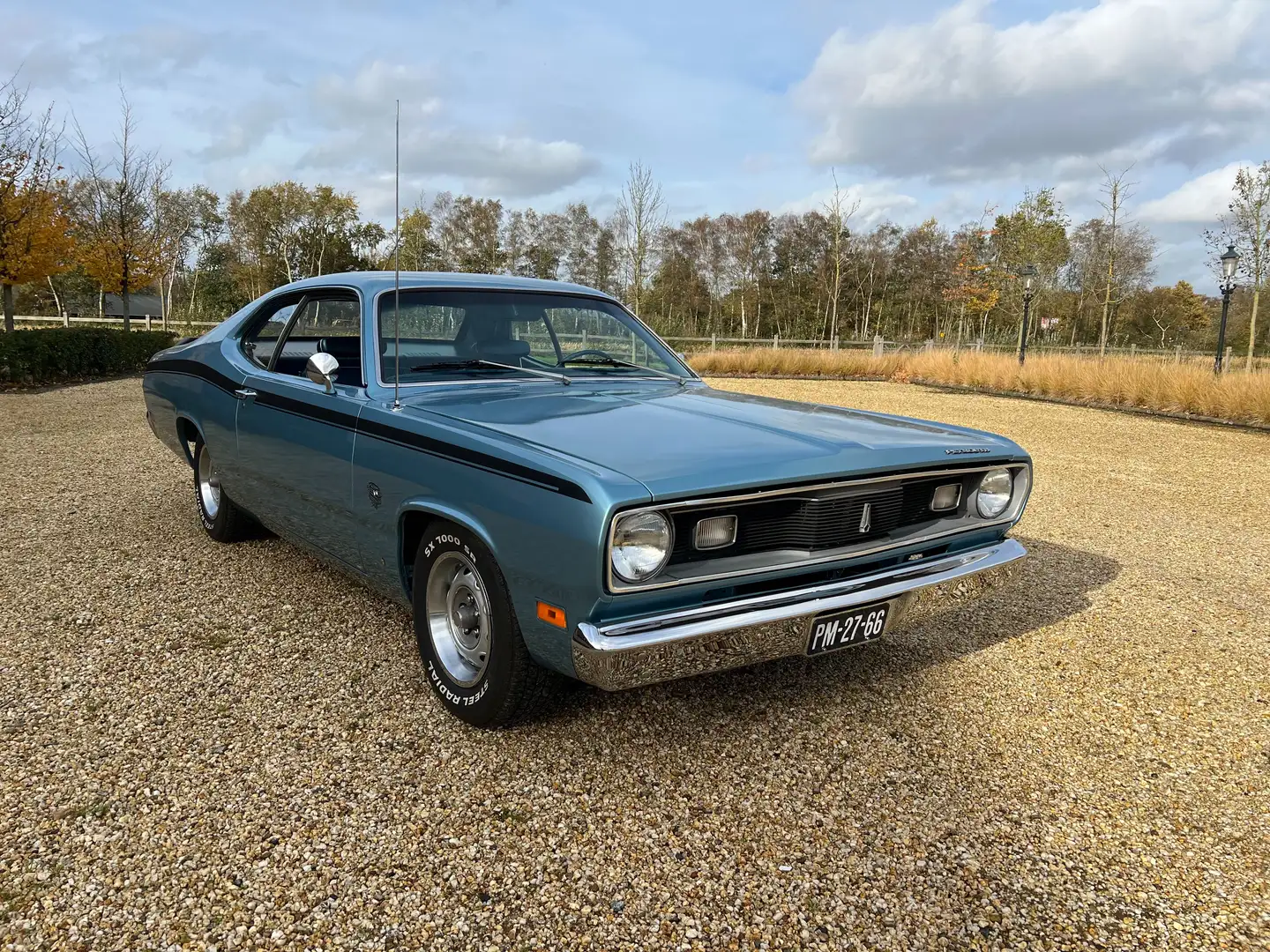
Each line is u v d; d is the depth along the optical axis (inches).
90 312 2396.7
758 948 70.2
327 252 2447.1
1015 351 1002.1
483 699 99.3
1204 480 302.7
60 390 505.7
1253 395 471.8
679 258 2603.3
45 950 66.9
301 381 131.4
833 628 94.1
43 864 77.2
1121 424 473.4
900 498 102.2
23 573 158.9
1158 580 179.2
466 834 84.0
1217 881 80.8
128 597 147.3
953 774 98.8
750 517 90.9
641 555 80.1
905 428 113.1
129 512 206.4
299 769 94.7
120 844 80.3
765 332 2578.7
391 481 107.2
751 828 86.7
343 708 109.3
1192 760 104.0
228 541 178.7
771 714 111.8
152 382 188.7
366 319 121.6
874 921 74.0
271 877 76.5
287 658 124.0
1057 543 208.7
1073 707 117.5
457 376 123.4
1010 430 438.9
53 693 111.3
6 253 618.8
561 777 94.7
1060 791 96.1
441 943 69.4
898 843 85.3
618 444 90.7
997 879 80.3
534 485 84.6
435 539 102.3
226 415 151.3
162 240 1120.8
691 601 86.7
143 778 91.7
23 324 1358.3
